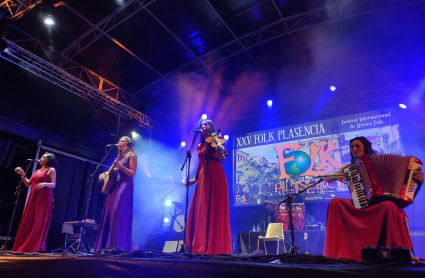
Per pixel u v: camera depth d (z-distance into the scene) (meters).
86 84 10.91
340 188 10.90
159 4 9.84
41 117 9.95
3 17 8.01
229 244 3.76
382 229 3.04
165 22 10.52
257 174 12.61
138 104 13.58
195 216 3.84
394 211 3.01
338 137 11.62
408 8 9.78
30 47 9.88
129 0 9.52
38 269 2.16
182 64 12.48
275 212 9.29
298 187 11.66
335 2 10.02
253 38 11.60
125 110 12.74
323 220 10.94
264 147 12.87
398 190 3.16
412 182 3.18
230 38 11.57
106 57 11.27
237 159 13.24
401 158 3.27
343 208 3.36
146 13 10.08
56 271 2.17
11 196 9.70
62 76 10.40
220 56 12.25
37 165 9.79
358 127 11.42
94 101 11.58
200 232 3.66
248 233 8.82
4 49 8.48
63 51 10.50
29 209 5.27
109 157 12.10
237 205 12.56
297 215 9.00
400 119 11.07
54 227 9.95
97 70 11.62
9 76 9.20
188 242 3.76
